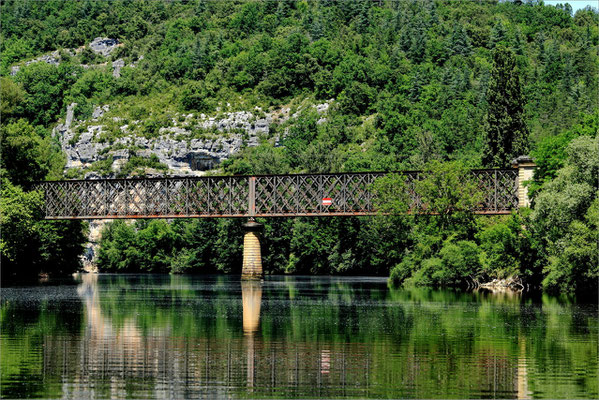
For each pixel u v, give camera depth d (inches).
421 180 7559.1
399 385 2647.6
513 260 6535.4
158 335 3627.0
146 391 2566.4
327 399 2487.7
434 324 4005.9
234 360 3026.6
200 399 2480.3
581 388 2608.3
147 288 7313.0
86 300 5664.4
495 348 3270.2
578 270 5482.3
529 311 4613.7
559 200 5359.3
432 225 7150.6
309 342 3412.9
